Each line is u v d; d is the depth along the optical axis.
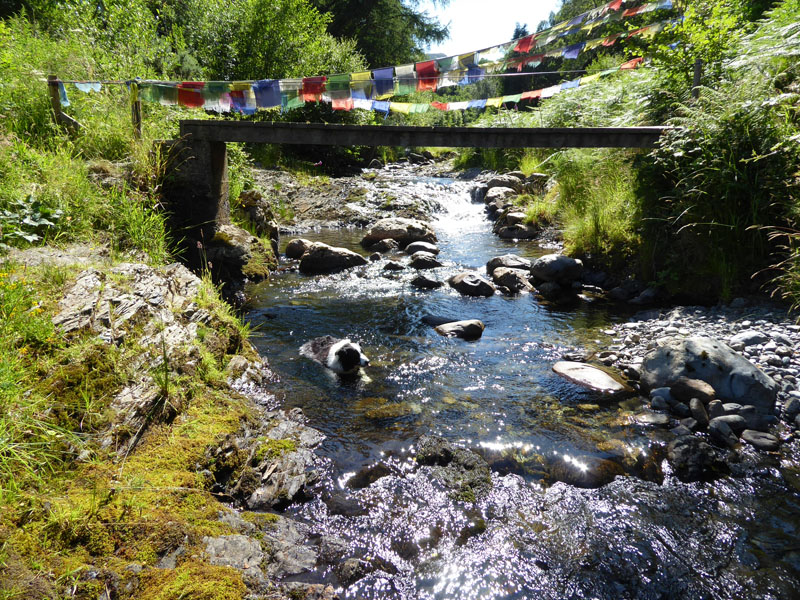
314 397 3.89
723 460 3.19
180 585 1.97
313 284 6.82
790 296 4.94
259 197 8.23
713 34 6.88
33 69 6.84
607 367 4.41
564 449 3.30
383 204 11.77
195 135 6.28
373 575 2.32
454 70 6.70
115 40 9.43
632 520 2.71
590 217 7.41
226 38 14.37
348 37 28.95
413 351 4.80
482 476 3.04
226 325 4.36
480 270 7.56
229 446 2.91
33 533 1.99
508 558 2.46
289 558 2.35
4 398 2.37
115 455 2.57
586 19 7.23
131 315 3.49
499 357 4.68
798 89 5.95
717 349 3.93
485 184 13.13
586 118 11.20
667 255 6.00
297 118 15.54
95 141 6.28
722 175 5.36
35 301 3.17
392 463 3.14
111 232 5.02
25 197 4.59
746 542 2.55
